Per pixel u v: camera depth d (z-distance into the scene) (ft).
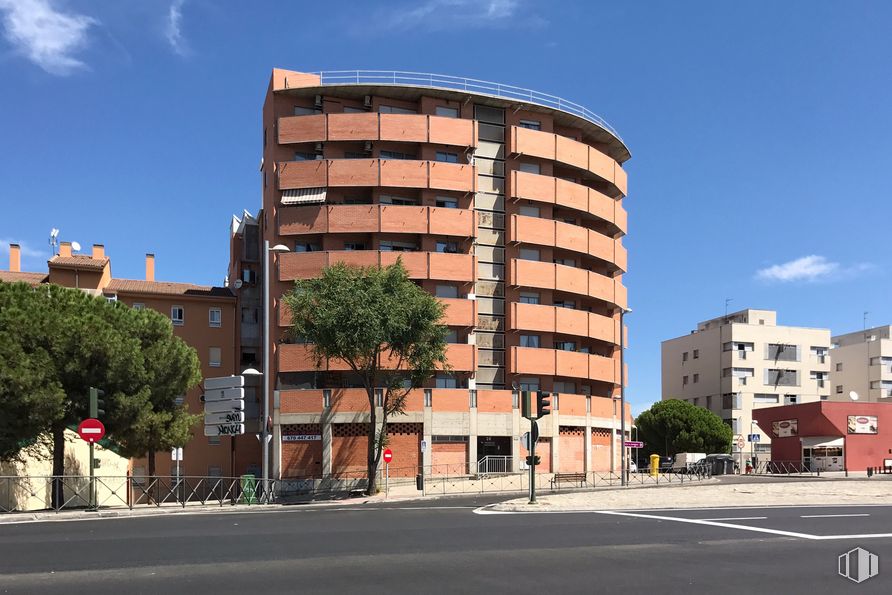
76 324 87.51
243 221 187.42
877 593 30.60
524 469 151.43
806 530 51.29
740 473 201.77
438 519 63.72
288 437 145.69
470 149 160.35
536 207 165.99
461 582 32.30
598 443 167.12
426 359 124.06
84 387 90.07
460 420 148.36
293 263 149.79
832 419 179.52
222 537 49.34
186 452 166.50
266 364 106.01
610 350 181.27
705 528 52.80
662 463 223.92
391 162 152.97
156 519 68.69
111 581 32.48
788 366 285.23
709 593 30.37
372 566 36.32
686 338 307.17
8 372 80.12
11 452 90.33
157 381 103.55
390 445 145.69
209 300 176.45
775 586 31.81
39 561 38.40
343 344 118.52
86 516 72.59
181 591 30.30
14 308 86.53
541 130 170.50
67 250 181.88
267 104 165.48
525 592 30.30
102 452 120.67
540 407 81.61
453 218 154.20
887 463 181.16
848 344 340.59
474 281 153.38
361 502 102.27
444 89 159.84
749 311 300.40
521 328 156.56
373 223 151.12
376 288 121.29
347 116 153.99
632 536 48.24
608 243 175.73
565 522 58.34
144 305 172.14
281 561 37.83
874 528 52.54
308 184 151.64
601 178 178.81
